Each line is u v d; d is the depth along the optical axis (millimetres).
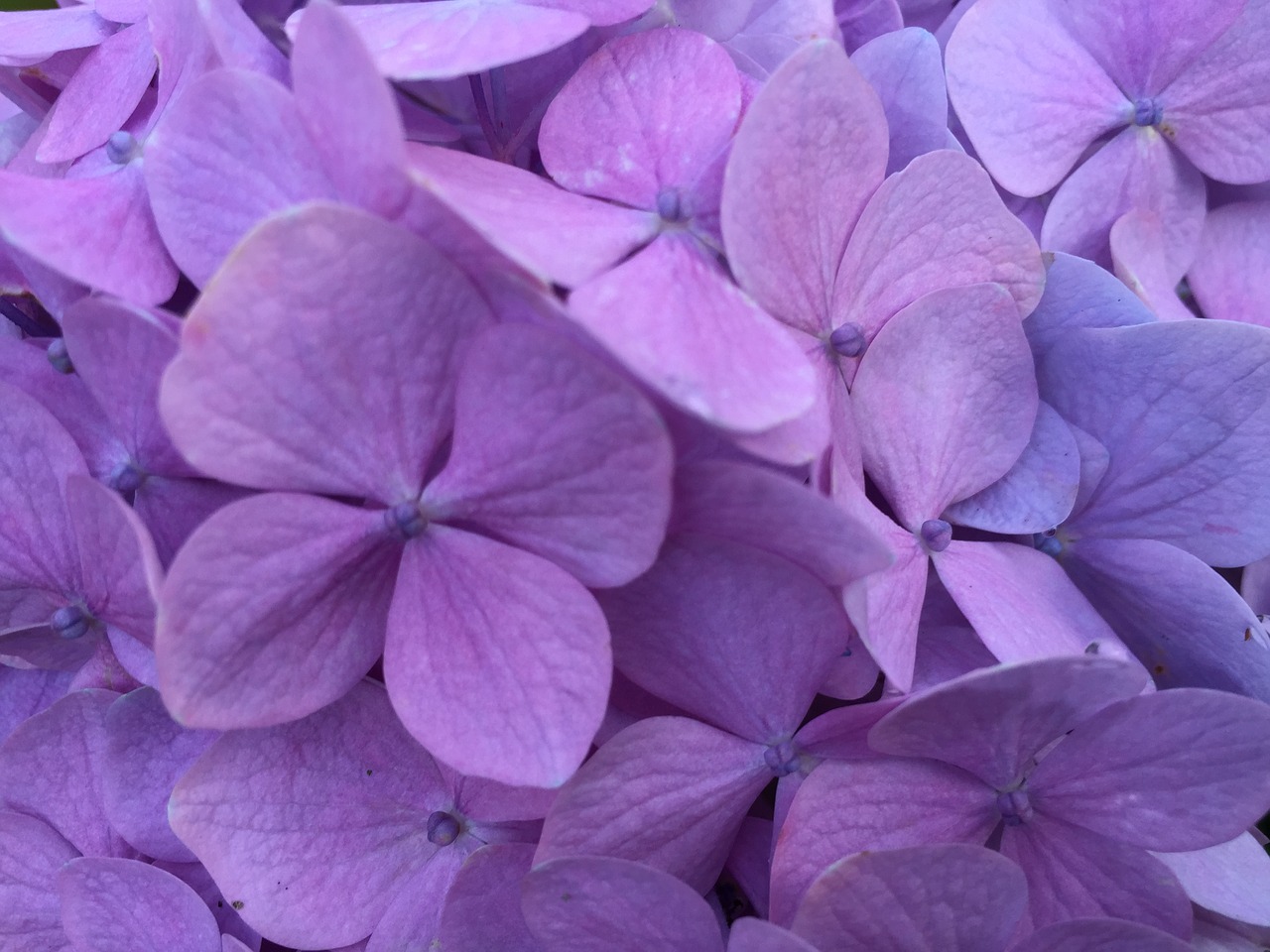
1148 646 109
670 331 72
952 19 120
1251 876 101
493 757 76
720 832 92
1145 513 106
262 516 73
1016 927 93
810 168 87
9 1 163
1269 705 82
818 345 91
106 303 77
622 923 85
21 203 81
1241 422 100
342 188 76
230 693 76
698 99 91
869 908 80
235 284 67
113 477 87
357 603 81
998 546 103
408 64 81
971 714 83
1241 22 119
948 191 94
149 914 99
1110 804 90
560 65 100
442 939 92
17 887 105
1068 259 103
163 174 82
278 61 86
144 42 100
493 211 76
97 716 100
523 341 68
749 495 74
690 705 90
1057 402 107
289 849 91
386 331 72
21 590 93
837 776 88
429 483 79
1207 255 132
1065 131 119
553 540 77
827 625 85
